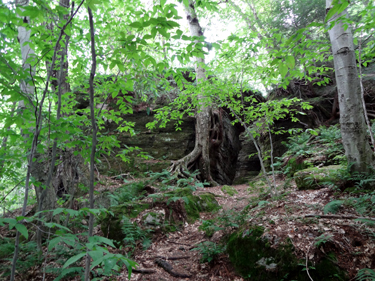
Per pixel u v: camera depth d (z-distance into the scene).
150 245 4.23
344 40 3.95
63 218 4.44
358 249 2.62
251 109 5.88
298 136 9.46
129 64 2.80
